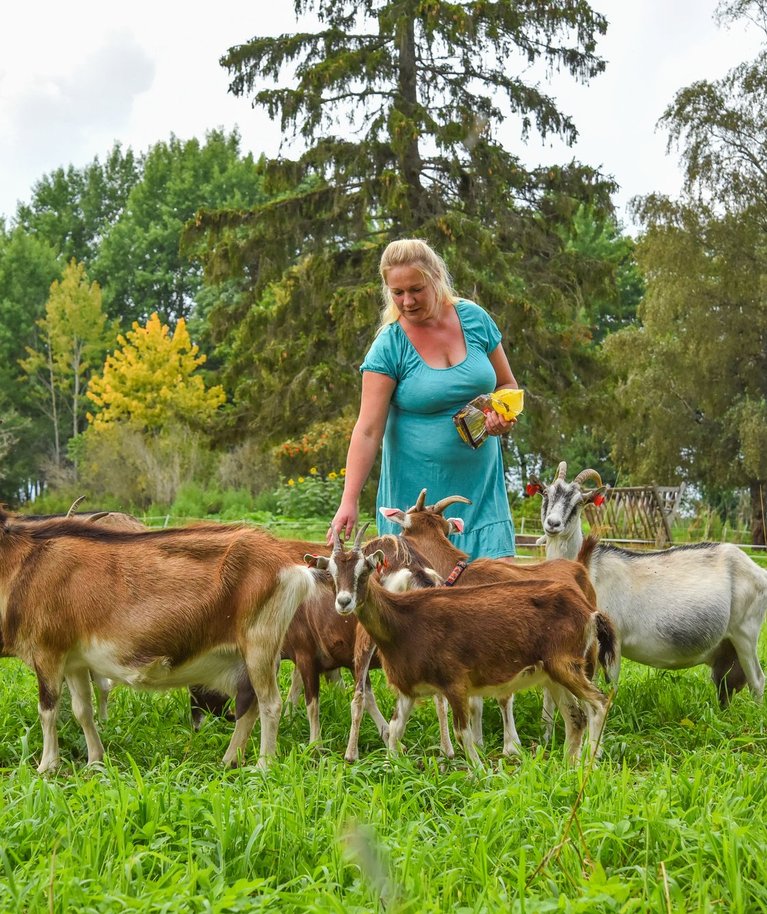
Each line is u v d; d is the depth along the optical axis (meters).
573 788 4.65
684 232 33.19
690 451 35.75
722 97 33.44
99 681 7.10
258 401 27.27
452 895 3.78
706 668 10.00
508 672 5.89
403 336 6.51
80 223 72.56
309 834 4.25
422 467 6.68
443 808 4.77
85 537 6.08
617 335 35.28
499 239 25.81
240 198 61.50
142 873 3.94
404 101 25.88
